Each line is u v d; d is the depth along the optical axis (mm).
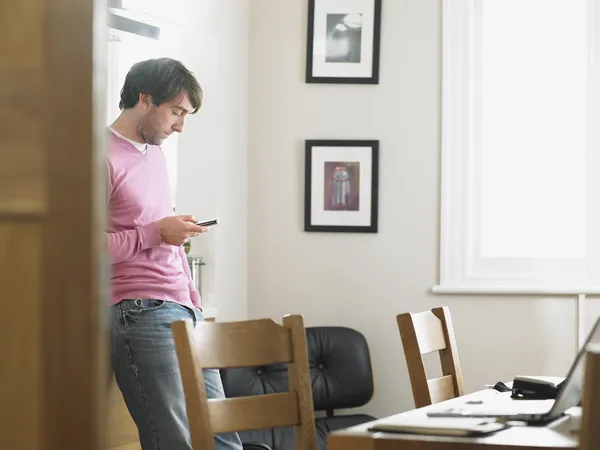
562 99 4414
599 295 4254
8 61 1157
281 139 4406
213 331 2188
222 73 4180
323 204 4375
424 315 2842
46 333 1159
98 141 1170
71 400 1158
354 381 4059
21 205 1159
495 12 4438
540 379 2650
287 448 3582
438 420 1942
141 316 2771
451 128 4352
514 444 1701
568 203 4395
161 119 2885
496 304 4293
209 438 2111
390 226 4363
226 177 4227
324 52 4391
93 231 1160
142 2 3717
